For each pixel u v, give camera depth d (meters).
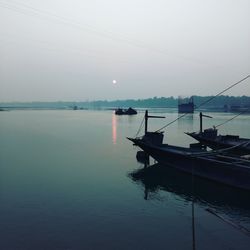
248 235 13.77
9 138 52.50
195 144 31.77
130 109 177.12
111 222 15.01
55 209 16.59
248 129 73.94
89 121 109.44
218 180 21.84
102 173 25.75
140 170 27.17
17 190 20.14
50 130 69.94
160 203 18.17
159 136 28.81
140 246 12.58
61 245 12.51
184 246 12.64
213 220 15.57
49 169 26.97
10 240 12.87
